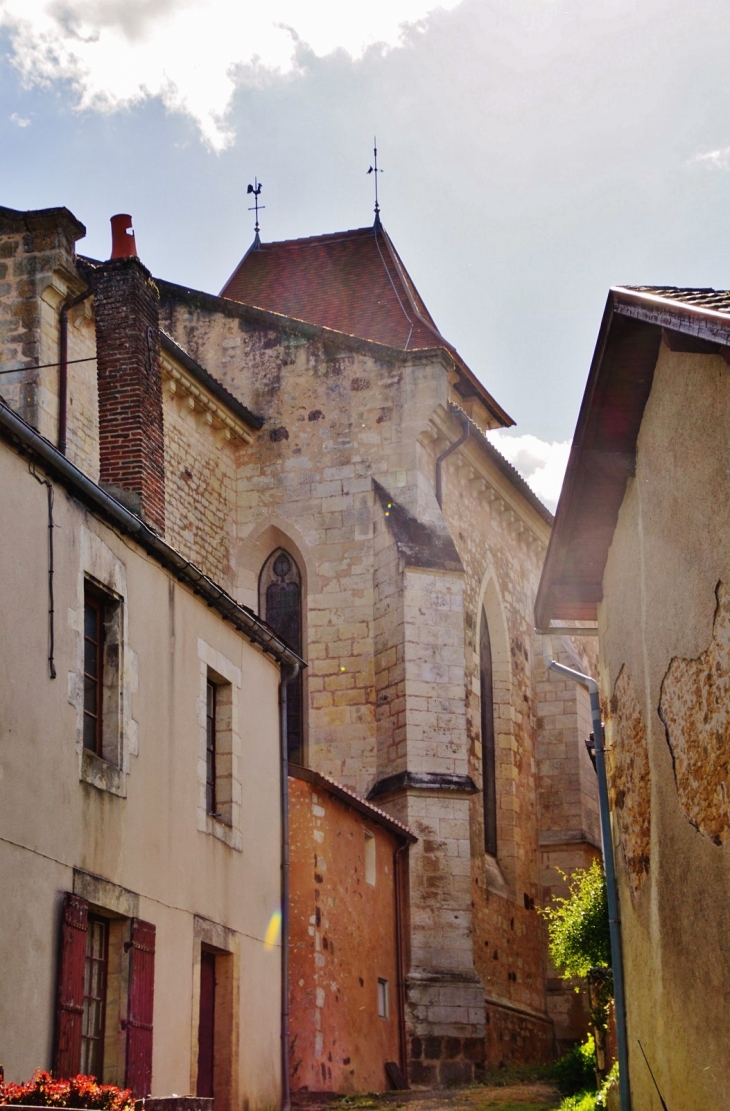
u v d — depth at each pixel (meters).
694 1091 12.20
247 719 17.69
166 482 27.25
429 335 32.75
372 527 29.44
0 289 22.16
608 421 14.13
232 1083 15.95
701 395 11.48
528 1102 20.70
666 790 13.07
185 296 31.45
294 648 29.66
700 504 11.60
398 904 25.27
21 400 21.58
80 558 13.80
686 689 12.22
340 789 22.03
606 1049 18.89
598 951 18.84
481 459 32.31
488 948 29.36
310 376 30.47
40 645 12.91
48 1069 12.13
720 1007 11.38
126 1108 10.58
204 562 28.52
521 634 34.81
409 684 27.81
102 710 14.29
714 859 11.48
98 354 19.91
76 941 12.77
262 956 17.33
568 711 34.81
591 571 16.78
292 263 36.16
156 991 14.32
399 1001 24.50
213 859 16.14
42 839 12.55
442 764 27.62
